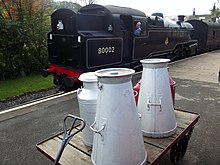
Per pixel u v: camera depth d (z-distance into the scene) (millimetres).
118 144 1655
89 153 2068
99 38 6312
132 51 7750
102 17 6992
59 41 6523
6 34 9039
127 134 1669
